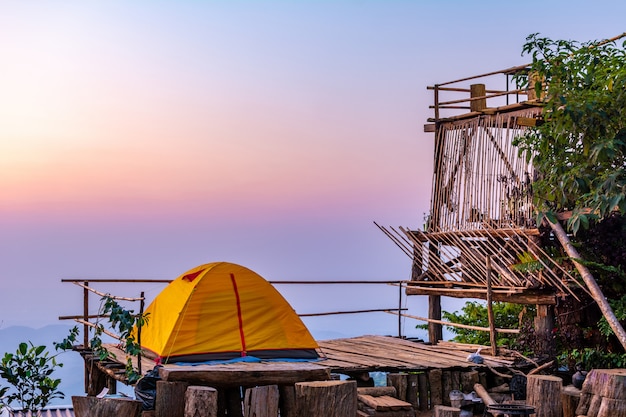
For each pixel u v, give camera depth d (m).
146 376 8.82
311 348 10.98
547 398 7.99
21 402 9.77
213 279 10.55
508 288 12.66
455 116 14.73
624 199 10.46
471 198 14.14
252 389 7.84
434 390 10.75
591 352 11.38
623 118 11.16
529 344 12.64
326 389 7.21
